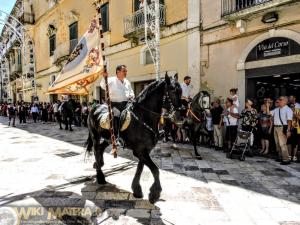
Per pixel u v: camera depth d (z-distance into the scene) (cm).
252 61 976
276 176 618
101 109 553
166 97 445
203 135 1032
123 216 409
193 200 473
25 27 2822
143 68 1440
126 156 802
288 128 722
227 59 1059
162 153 856
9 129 1630
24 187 533
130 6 1479
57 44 2364
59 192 505
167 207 442
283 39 891
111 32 1644
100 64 507
